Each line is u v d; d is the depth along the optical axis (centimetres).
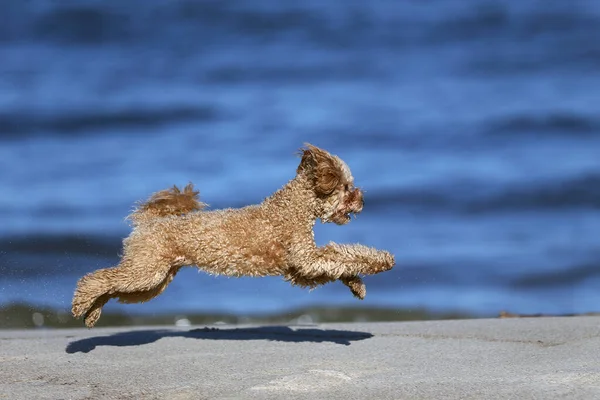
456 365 1380
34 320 2211
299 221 1487
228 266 1491
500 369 1338
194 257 1489
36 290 2461
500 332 1662
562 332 1630
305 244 1484
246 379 1302
